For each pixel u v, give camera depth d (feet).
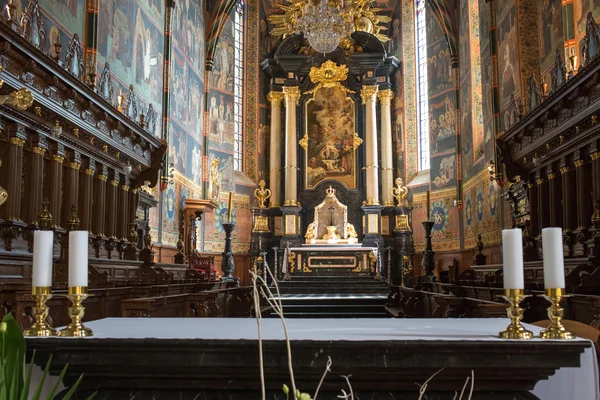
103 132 45.47
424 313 41.96
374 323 13.48
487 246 65.62
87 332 10.37
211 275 71.15
